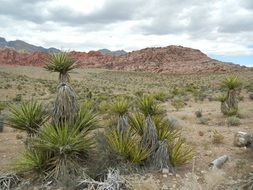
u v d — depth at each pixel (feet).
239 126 42.27
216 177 20.58
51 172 21.11
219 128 40.52
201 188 19.26
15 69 359.46
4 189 20.15
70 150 21.29
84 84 232.53
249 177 20.77
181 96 103.76
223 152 28.07
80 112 23.99
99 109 48.55
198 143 31.48
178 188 20.03
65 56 23.20
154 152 23.57
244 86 138.51
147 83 279.49
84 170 21.35
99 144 23.52
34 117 24.13
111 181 19.35
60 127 22.09
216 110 61.57
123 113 24.36
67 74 23.79
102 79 323.37
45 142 21.15
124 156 22.54
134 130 25.17
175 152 23.73
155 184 19.71
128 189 19.39
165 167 22.86
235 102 53.47
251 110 57.57
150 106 24.06
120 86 234.58
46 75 311.88
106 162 21.70
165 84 260.01
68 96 22.41
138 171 22.07
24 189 20.15
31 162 21.31
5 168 23.47
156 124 25.29
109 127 27.09
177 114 54.54
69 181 20.04
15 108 24.61
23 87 168.25
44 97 119.14
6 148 29.99
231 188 19.54
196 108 68.03
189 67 510.17
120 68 556.92
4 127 43.60
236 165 23.75
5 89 153.58
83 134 22.62
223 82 53.72
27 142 24.06
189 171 23.20
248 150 28.60
